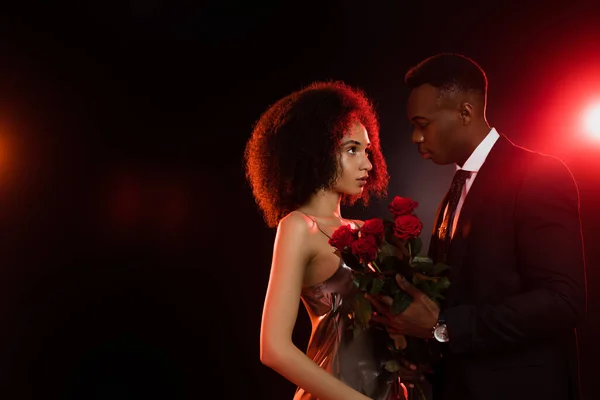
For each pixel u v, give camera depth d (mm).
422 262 1981
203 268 6727
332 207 2371
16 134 6328
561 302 1922
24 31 6152
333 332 2246
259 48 6262
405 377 2197
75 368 6438
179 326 6652
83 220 6527
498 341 1957
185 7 6133
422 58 5902
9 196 6383
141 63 6352
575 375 2107
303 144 2336
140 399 6461
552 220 1987
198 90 6445
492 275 2061
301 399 2244
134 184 6605
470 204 2145
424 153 2342
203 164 6676
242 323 6684
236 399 6523
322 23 6090
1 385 6227
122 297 6590
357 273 2045
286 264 2189
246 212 6727
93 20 6164
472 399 2059
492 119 5707
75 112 6406
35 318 6387
